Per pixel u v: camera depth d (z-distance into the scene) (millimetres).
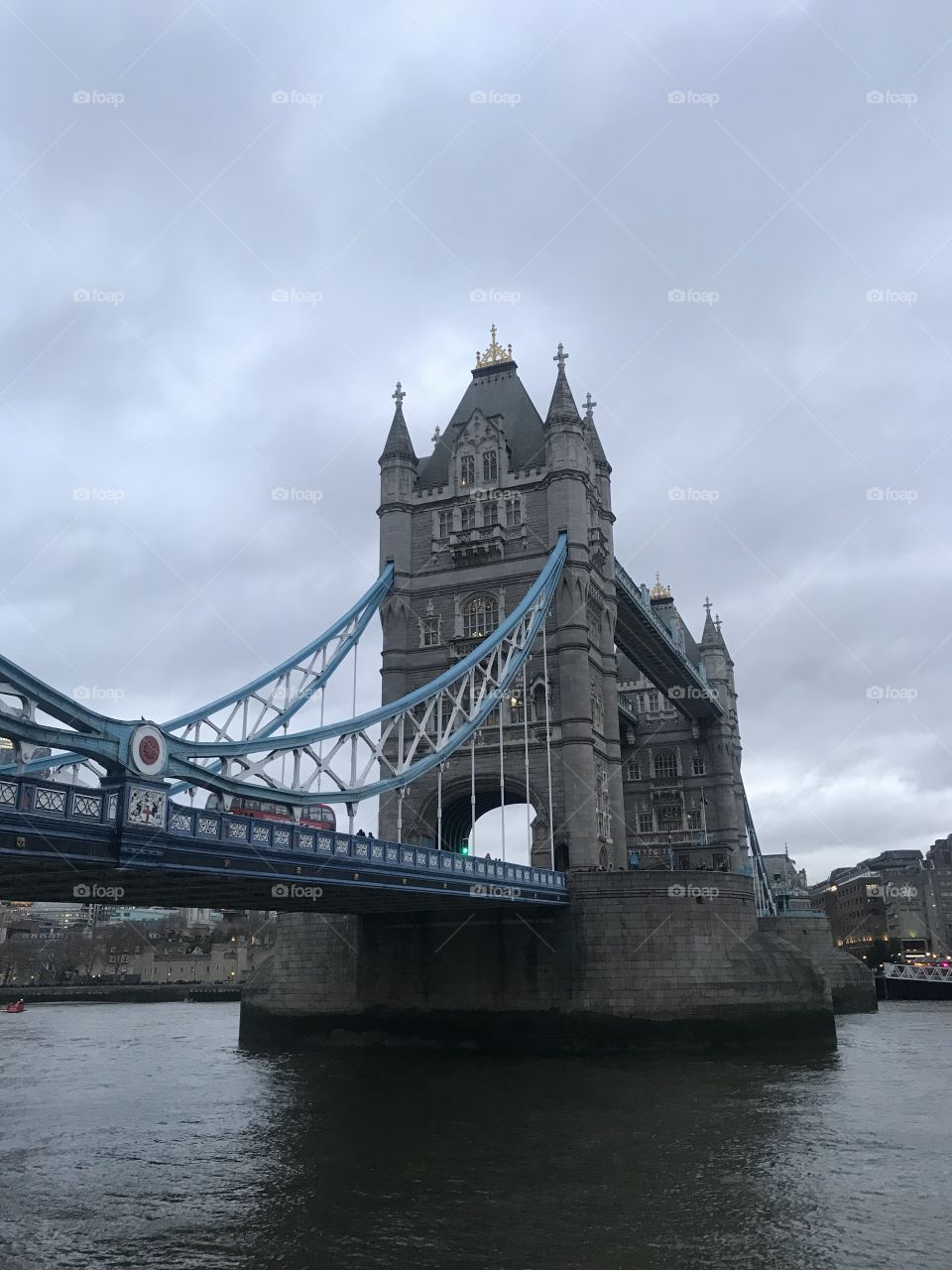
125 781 23531
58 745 21812
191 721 40500
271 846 28281
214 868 26078
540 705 56469
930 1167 24906
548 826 54031
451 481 63125
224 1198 22797
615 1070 40406
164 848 24344
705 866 91500
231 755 28828
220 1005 118562
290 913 49625
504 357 68500
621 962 46125
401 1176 24375
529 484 60875
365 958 50094
